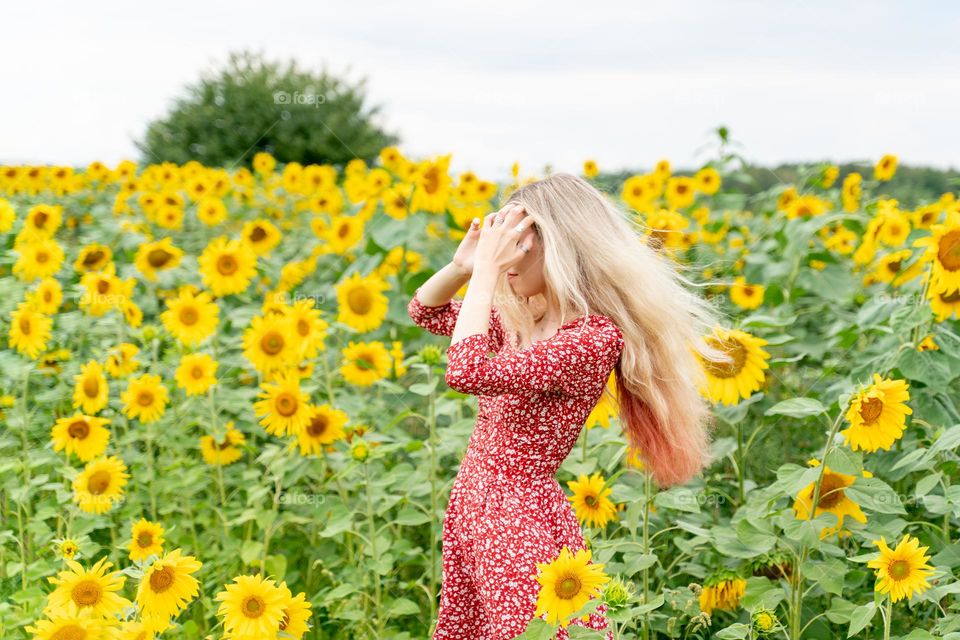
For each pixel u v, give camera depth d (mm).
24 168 7930
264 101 15039
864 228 5316
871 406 2521
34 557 3434
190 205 7824
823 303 5223
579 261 2469
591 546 2943
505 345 2617
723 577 2916
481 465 2459
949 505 2674
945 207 5617
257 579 2355
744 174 6410
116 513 3727
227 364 4371
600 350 2379
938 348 3322
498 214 2469
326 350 4910
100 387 3699
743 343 3021
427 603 3555
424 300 2822
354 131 15312
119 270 5902
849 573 2979
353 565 3432
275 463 3557
